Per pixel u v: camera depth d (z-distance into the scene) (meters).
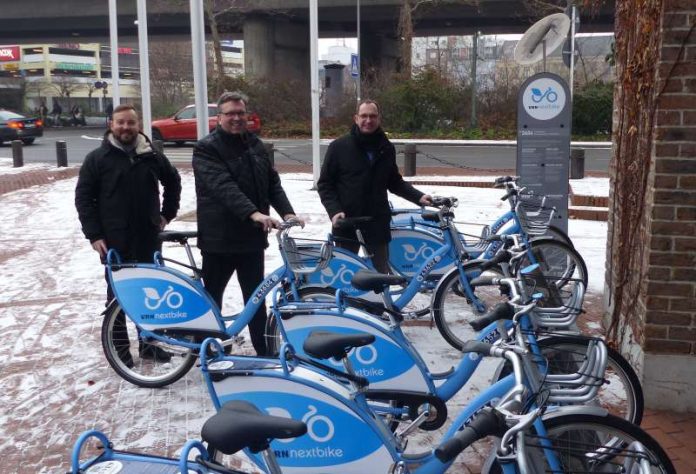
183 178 18.38
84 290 7.84
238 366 3.19
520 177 7.48
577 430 2.88
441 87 32.41
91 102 70.94
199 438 4.34
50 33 46.38
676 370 4.48
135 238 5.54
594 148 25.61
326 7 36.12
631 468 2.87
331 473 3.14
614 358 3.92
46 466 4.07
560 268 6.64
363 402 3.18
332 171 6.05
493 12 35.81
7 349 5.99
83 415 4.71
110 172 5.41
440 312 5.70
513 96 32.34
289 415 3.13
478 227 10.89
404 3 33.78
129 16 39.28
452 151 25.11
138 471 2.54
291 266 5.06
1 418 4.70
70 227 11.88
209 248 5.21
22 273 8.73
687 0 4.23
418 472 3.05
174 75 48.56
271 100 35.19
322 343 3.23
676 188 4.37
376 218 6.06
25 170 20.47
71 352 5.89
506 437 2.23
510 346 2.84
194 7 11.01
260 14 37.88
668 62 4.30
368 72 35.69
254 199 5.23
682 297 4.43
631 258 4.93
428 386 3.98
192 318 5.02
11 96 62.81
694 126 4.30
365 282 4.41
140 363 5.40
